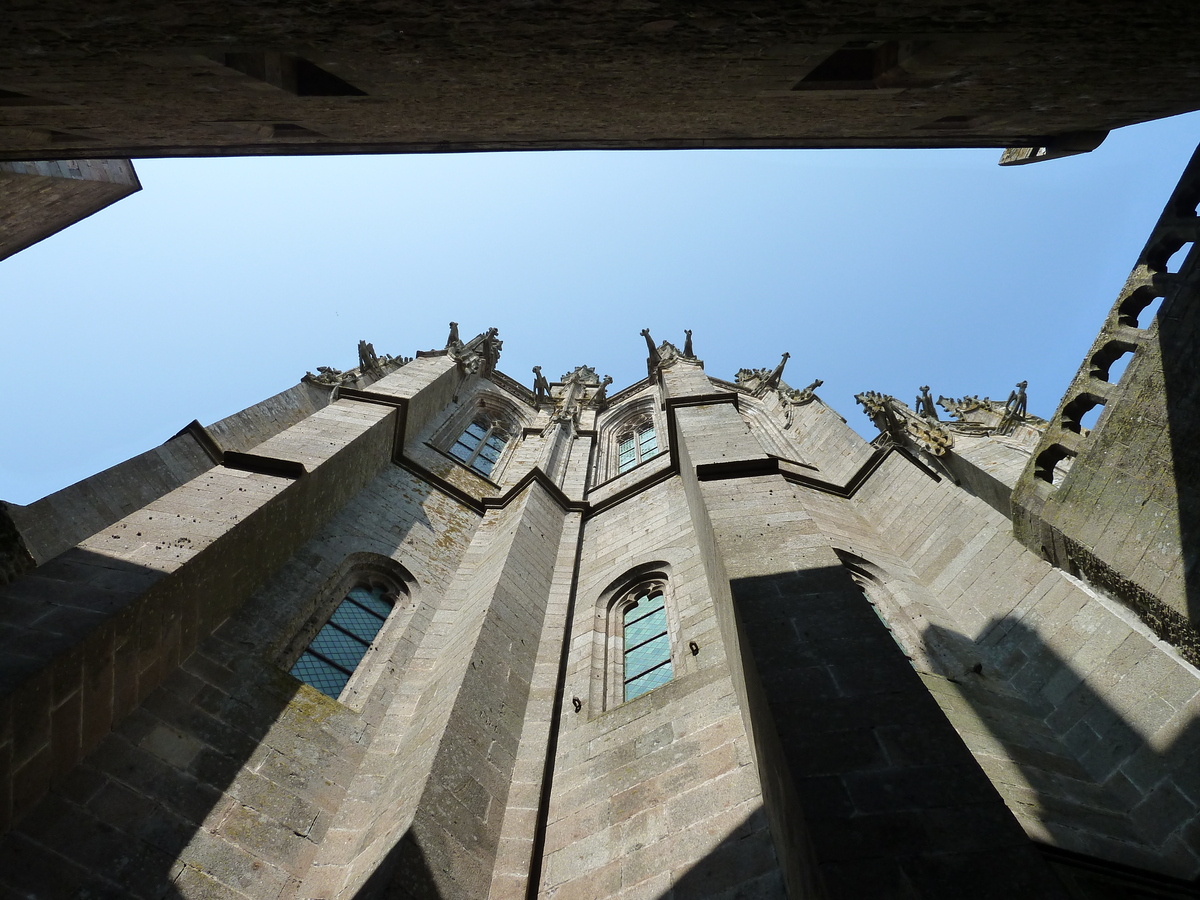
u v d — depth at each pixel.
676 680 11.81
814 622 8.81
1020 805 8.59
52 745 7.93
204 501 12.58
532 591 16.12
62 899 7.33
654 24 6.04
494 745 10.94
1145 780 8.86
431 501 20.28
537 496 20.83
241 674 11.03
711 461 15.80
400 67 6.96
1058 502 11.48
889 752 6.69
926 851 5.66
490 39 6.32
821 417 25.48
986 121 9.18
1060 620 11.30
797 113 8.84
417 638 14.73
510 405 33.31
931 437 22.25
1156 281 10.39
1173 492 9.52
